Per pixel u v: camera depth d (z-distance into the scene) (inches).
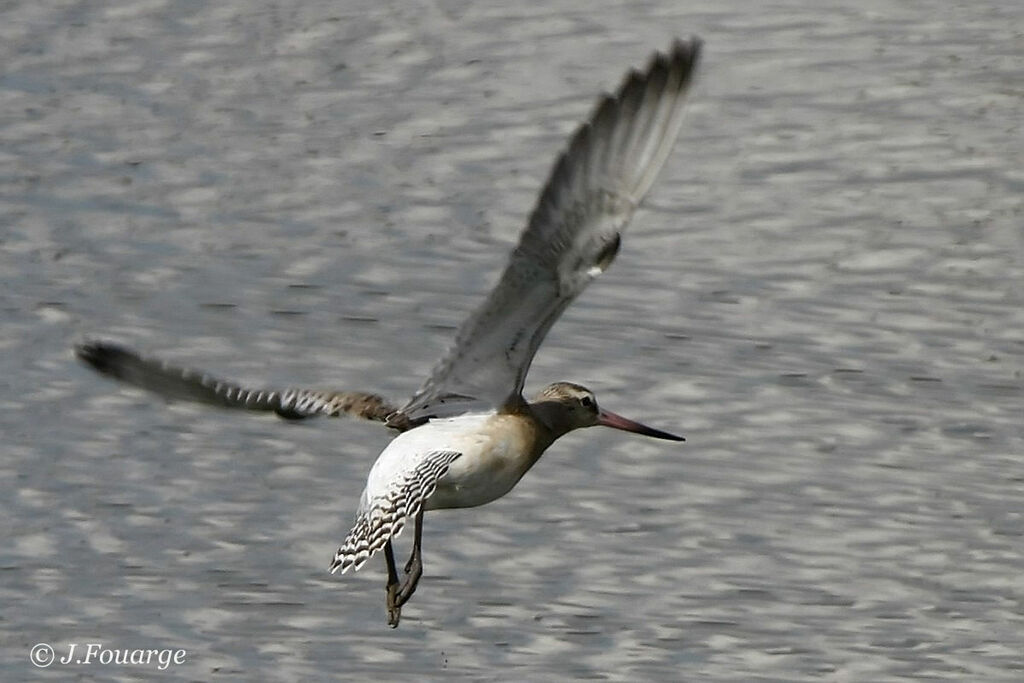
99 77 998.4
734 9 1036.5
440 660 569.6
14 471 664.4
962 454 675.4
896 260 808.9
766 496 651.5
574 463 671.1
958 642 576.4
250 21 1055.6
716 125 920.9
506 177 880.9
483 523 637.9
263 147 920.3
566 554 621.0
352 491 652.7
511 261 342.3
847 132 909.2
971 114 920.3
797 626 585.3
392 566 382.6
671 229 839.1
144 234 845.2
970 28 1008.9
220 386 347.3
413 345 748.6
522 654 572.4
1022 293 782.5
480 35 1019.3
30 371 728.3
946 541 625.9
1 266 813.2
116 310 776.9
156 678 561.0
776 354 740.7
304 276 805.9
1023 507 642.2
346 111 951.0
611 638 580.1
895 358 737.6
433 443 360.8
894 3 1043.9
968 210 845.2
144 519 638.5
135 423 694.5
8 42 1035.3
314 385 718.5
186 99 972.6
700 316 768.9
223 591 602.9
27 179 893.8
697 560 618.5
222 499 649.0
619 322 763.4
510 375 366.3
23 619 589.9
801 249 821.2
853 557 619.5
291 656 571.5
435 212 856.3
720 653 572.1
